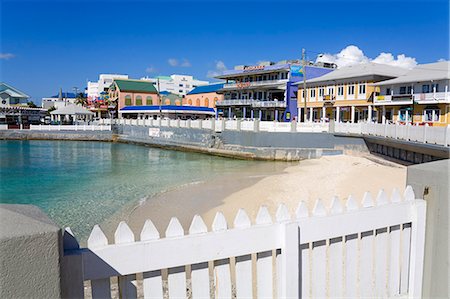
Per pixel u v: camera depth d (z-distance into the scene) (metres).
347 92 48.97
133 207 18.38
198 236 2.78
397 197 3.83
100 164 38.25
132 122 66.25
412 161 24.70
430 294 3.79
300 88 56.94
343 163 30.83
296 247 3.14
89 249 2.40
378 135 30.45
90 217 16.67
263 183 23.64
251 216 15.54
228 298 3.01
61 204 19.55
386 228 3.81
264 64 68.81
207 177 28.59
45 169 34.38
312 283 3.39
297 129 38.28
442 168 3.68
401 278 3.93
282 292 3.13
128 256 2.54
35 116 80.94
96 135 69.88
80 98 116.19
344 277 3.61
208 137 47.31
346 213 3.47
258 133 40.28
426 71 42.34
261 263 3.12
